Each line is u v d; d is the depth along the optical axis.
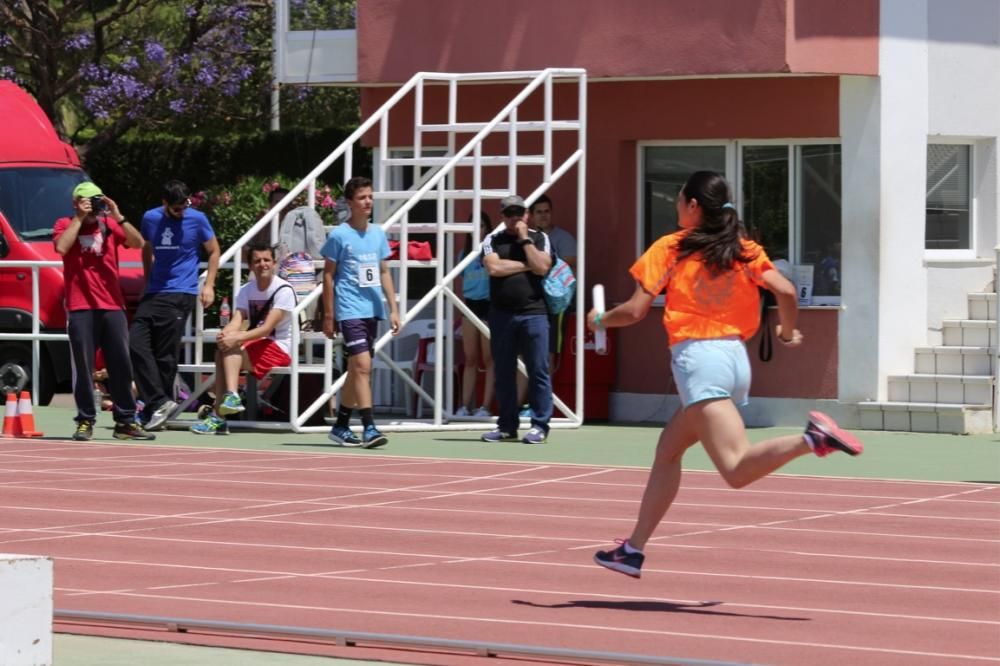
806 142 27.02
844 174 26.59
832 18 26.03
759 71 25.91
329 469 21.14
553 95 28.56
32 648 9.88
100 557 14.87
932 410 25.77
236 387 25.05
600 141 28.22
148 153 44.72
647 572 14.19
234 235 40.88
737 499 18.59
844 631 11.81
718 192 12.48
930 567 14.46
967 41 27.53
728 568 14.40
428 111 29.67
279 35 31.69
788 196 27.20
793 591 13.35
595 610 12.55
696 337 12.34
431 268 29.31
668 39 26.59
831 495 18.92
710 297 12.36
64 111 49.25
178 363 25.95
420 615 12.32
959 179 27.94
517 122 27.17
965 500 18.56
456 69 28.47
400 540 15.80
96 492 19.06
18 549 15.27
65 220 25.19
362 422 23.75
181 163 44.31
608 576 13.99
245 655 10.98
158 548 15.35
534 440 24.08
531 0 27.75
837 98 26.52
